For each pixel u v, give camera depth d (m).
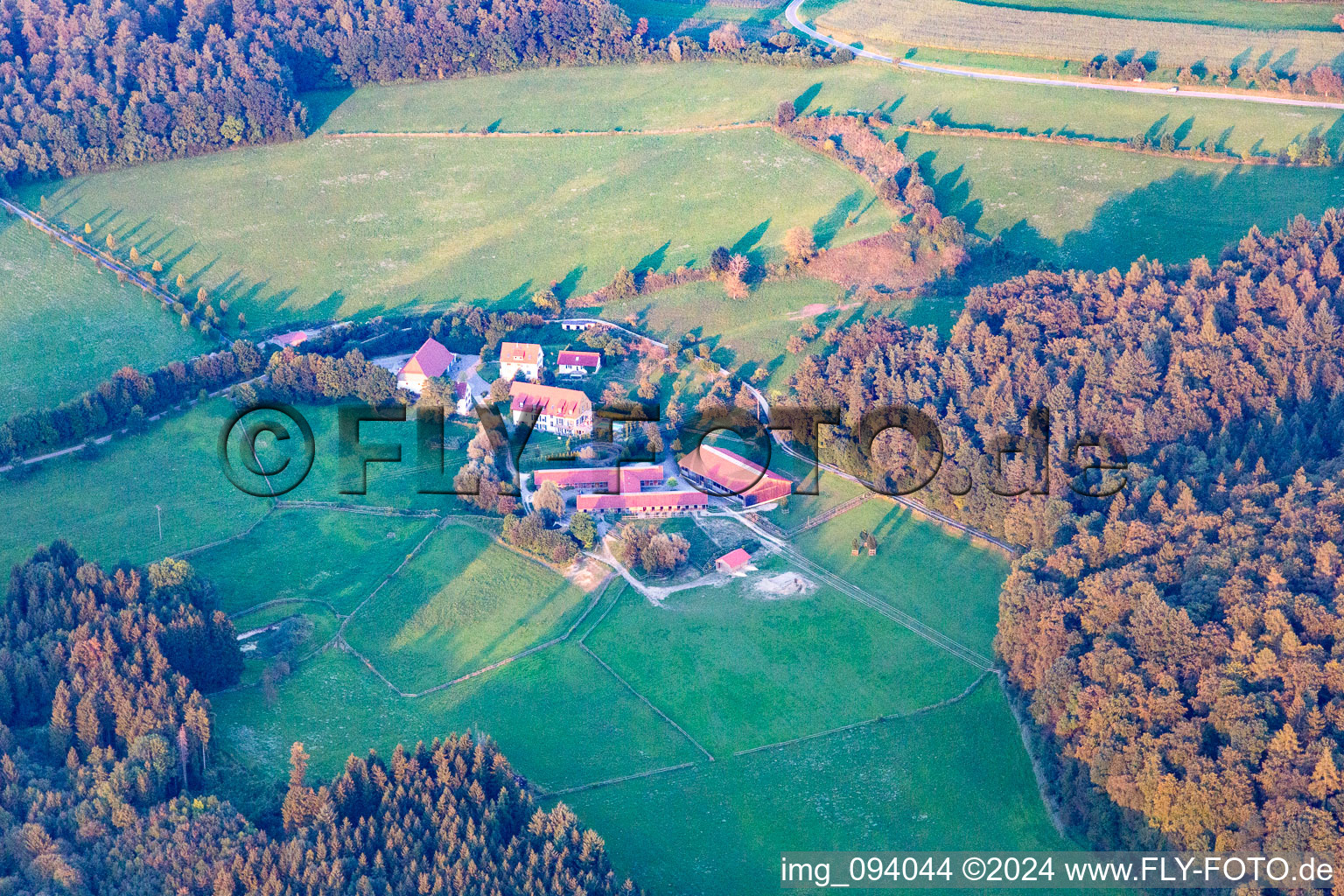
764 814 159.25
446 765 153.25
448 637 185.00
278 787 157.75
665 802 160.50
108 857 143.50
